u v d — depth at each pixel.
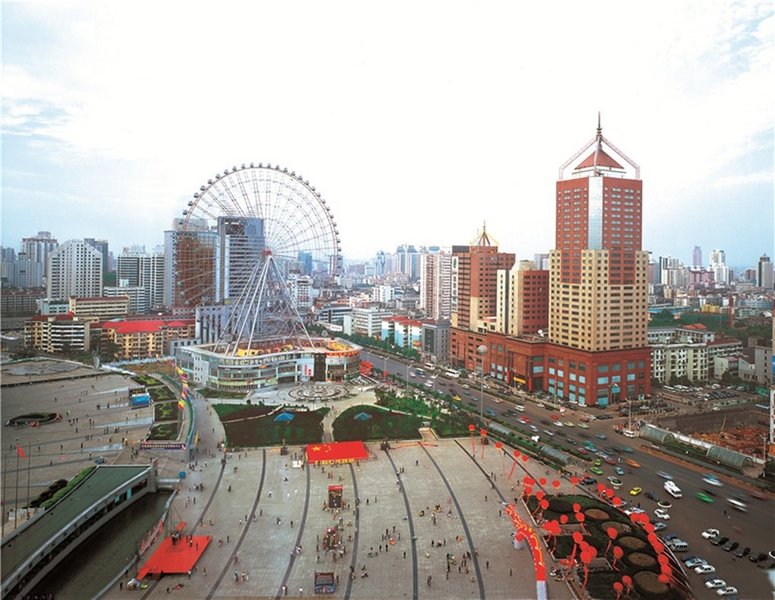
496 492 158.75
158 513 152.75
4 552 119.12
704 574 118.69
